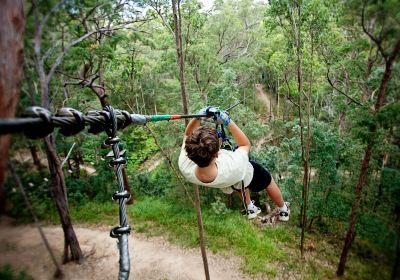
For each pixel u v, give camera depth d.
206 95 17.72
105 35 7.93
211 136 2.26
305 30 11.95
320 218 13.69
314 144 13.47
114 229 1.31
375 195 5.14
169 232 14.66
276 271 11.72
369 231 3.80
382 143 4.89
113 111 1.66
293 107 23.86
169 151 16.84
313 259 10.89
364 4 3.80
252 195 15.59
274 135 20.92
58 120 1.33
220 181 2.42
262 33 30.16
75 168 6.02
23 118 1.14
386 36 3.86
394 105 4.54
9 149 1.44
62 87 3.68
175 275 12.14
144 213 15.98
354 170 10.16
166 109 23.89
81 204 4.77
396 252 3.27
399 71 4.25
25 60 1.74
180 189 16.91
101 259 4.09
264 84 37.44
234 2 31.98
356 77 7.35
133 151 22.11
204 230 15.01
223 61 28.08
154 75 23.86
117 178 1.46
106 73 15.93
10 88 1.32
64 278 2.05
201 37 21.25
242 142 2.69
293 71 19.73
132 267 12.41
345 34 6.78
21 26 1.47
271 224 14.70
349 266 4.47
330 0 7.19
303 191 13.33
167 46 19.39
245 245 13.71
